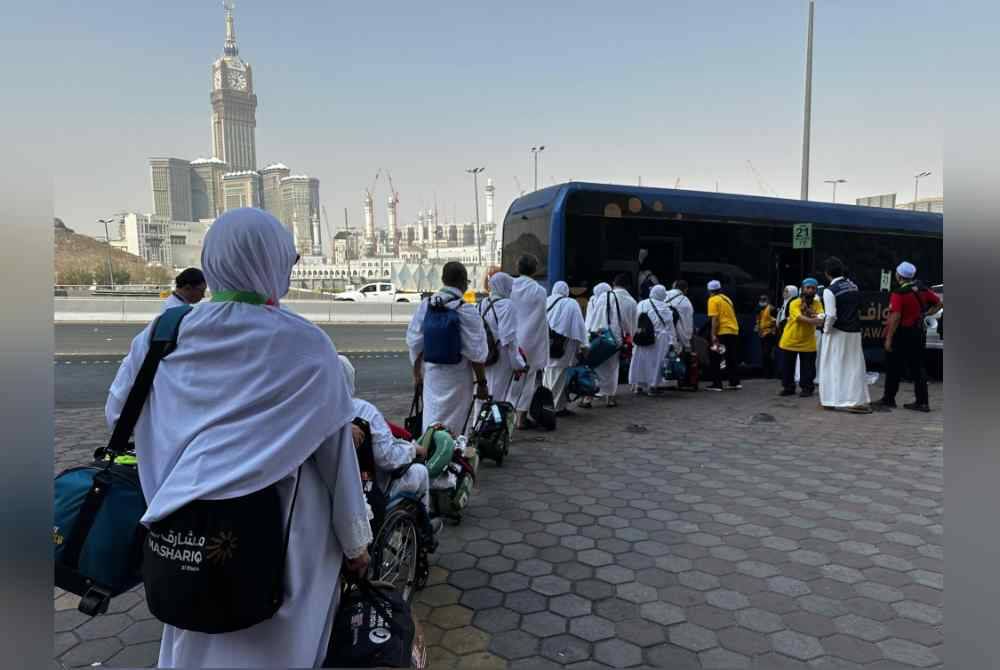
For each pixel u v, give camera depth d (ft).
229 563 5.28
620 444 22.74
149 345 5.94
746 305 37.63
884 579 12.44
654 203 35.12
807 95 68.90
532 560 13.28
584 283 33.53
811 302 32.04
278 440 5.48
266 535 5.49
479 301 20.42
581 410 29.12
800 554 13.57
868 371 44.91
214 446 5.41
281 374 5.57
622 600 11.61
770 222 38.17
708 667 9.60
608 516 15.75
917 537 14.46
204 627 5.34
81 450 21.25
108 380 36.88
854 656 9.89
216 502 5.30
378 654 6.36
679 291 32.58
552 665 9.62
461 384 16.62
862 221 41.16
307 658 5.96
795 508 16.33
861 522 15.35
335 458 6.08
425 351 16.07
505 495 17.26
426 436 14.42
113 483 6.61
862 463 20.36
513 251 37.65
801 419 27.02
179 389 5.64
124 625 10.78
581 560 13.28
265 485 5.40
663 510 16.16
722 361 35.04
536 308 23.68
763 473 19.30
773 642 10.27
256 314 5.68
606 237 34.01
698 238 36.24
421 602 11.51
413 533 11.37
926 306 29.22
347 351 54.85
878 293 40.01
